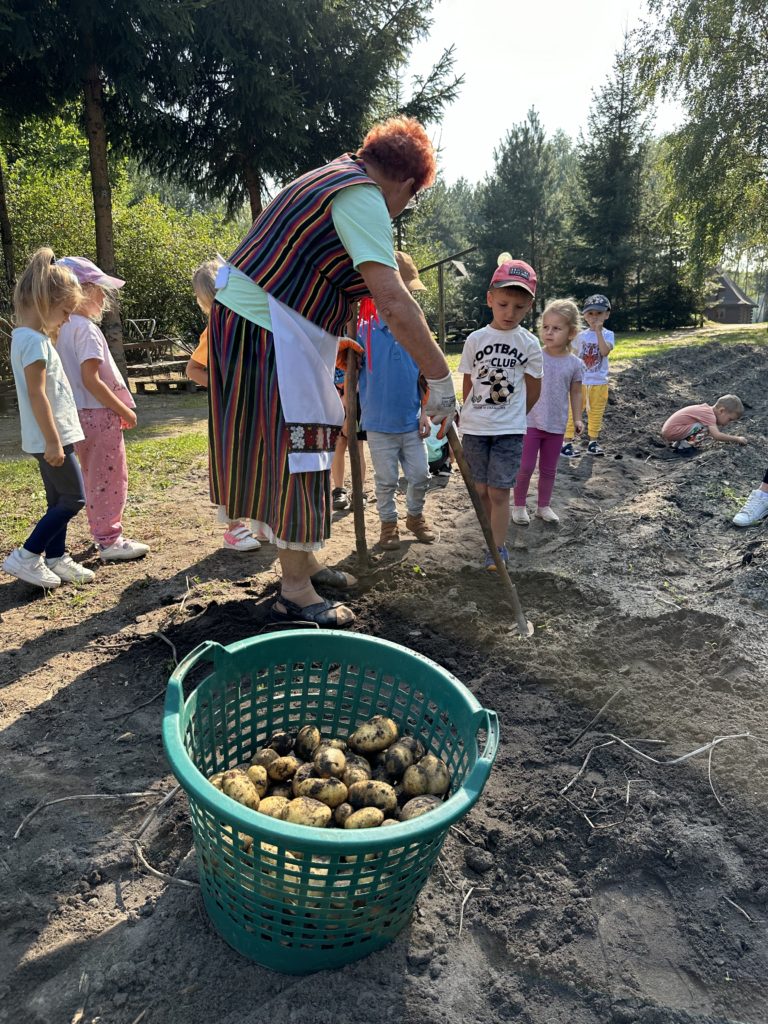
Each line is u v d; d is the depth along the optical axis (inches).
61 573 155.4
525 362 156.3
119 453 163.6
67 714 109.3
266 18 524.7
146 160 588.4
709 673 120.5
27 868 81.2
